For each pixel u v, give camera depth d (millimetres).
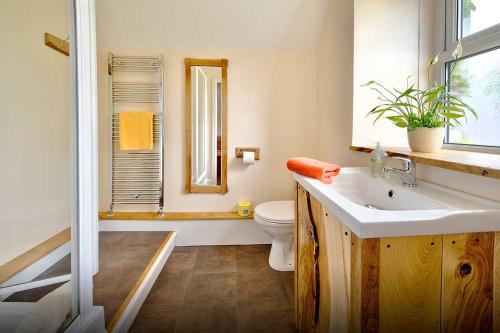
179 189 2445
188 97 2371
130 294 1493
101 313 1229
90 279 1234
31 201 1336
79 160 1199
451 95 1187
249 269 1992
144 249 2027
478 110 1235
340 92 1865
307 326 1172
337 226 819
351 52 1661
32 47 1386
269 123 2439
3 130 1319
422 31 1575
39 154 1338
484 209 729
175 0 2045
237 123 2428
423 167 1171
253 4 2074
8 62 1335
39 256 1264
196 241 2387
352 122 1659
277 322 1454
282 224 1852
